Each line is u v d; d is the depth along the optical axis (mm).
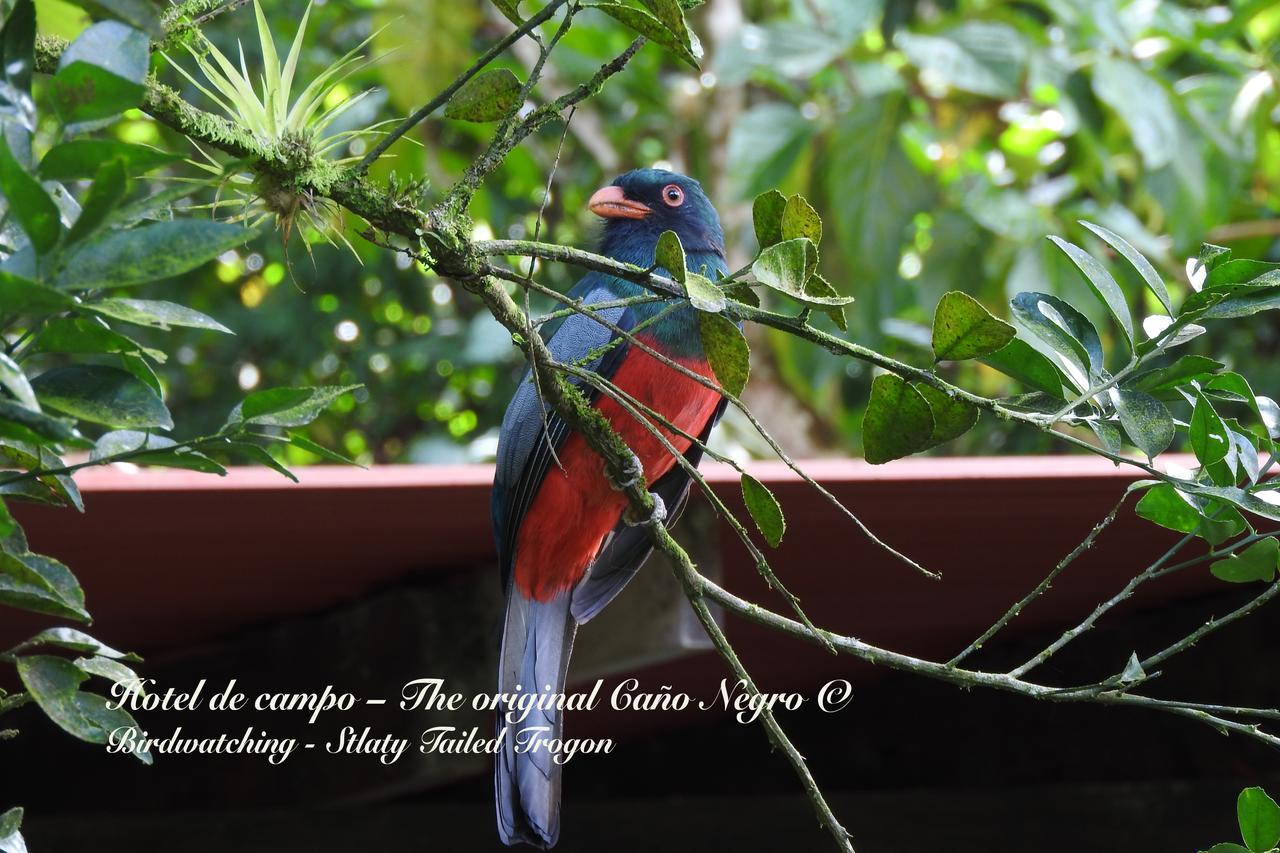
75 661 3285
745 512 6168
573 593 6832
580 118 15219
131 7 3043
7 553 2959
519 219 16625
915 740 8469
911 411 3896
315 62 14242
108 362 3332
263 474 5516
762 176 13500
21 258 2688
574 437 6676
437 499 5762
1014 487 5660
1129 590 4211
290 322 18109
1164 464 4473
